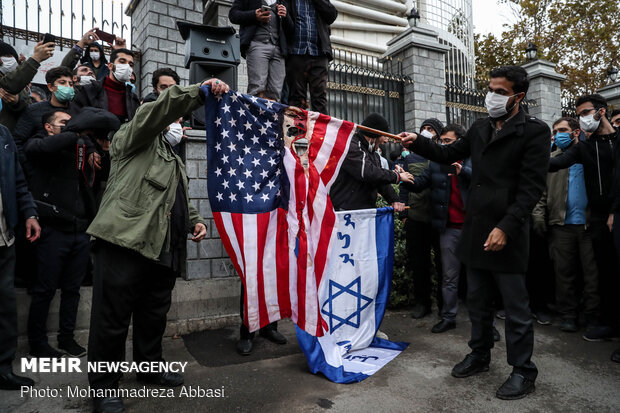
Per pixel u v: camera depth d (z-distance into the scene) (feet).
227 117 9.08
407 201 14.66
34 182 10.17
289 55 15.84
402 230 15.43
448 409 8.05
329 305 10.98
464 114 28.53
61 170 10.39
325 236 10.16
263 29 15.33
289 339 12.10
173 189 8.52
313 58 15.96
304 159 12.22
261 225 9.31
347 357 10.66
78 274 10.77
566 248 13.00
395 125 26.11
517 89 8.89
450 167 12.09
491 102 9.08
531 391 8.77
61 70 11.34
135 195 7.90
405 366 10.16
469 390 8.87
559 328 13.19
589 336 12.05
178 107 7.66
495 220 9.04
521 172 8.81
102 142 9.85
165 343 11.69
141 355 9.09
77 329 11.50
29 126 11.05
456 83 33.88
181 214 9.14
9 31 18.08
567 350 11.26
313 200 10.09
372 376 9.57
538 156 8.68
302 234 9.77
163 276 9.02
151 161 8.23
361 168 11.18
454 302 12.94
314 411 7.95
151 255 7.86
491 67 52.60
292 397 8.53
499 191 9.04
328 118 10.32
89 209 11.22
